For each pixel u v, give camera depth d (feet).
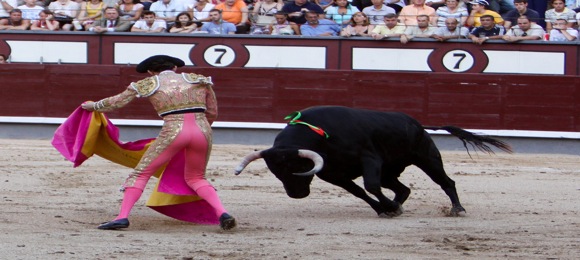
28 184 56.49
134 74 86.99
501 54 85.87
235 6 87.71
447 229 42.19
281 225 42.86
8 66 87.61
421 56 86.12
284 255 34.81
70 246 35.60
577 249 37.22
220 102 86.99
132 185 39.91
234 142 87.51
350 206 50.21
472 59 86.02
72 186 56.39
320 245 37.24
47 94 87.76
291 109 86.74
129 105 87.81
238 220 44.27
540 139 86.58
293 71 86.48
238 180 60.64
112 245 36.09
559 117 86.28
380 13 87.25
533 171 70.64
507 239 39.45
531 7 89.40
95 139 41.78
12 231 38.91
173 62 40.45
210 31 87.10
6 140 86.07
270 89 86.79
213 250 35.53
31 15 88.58
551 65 85.97
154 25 87.15
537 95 86.17
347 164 43.88
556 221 45.37
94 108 40.96
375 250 36.29
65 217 43.83
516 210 49.60
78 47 87.45
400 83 86.12
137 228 41.04
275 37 86.28
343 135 43.29
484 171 69.87
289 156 40.52
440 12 86.94
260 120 87.04
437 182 47.37
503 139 86.43
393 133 44.75
